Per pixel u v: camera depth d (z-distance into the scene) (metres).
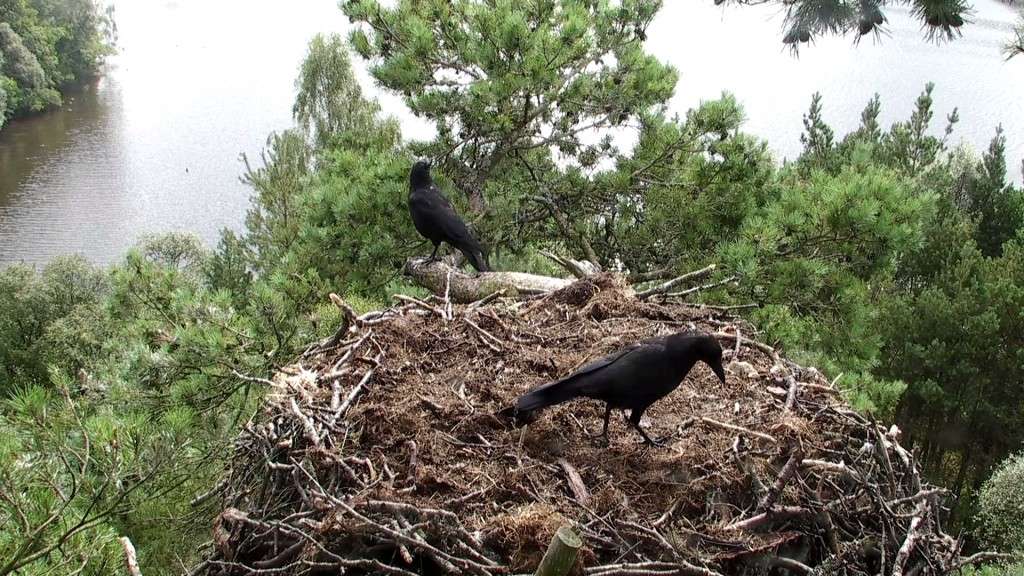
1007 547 13.22
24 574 3.93
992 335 19.05
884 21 4.41
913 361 19.39
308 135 30.67
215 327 7.50
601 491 3.65
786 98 44.00
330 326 7.55
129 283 8.16
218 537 3.51
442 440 3.96
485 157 10.95
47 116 56.06
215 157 51.16
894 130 27.73
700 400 4.50
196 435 6.47
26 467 4.17
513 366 4.74
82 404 5.84
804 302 8.71
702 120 9.40
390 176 9.52
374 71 9.75
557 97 9.62
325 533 3.20
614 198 10.74
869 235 8.30
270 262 15.70
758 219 8.12
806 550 3.59
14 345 21.12
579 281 5.82
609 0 10.29
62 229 37.25
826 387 4.61
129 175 46.19
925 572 3.51
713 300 8.42
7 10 49.09
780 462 3.93
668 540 3.30
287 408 4.03
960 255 21.02
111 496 4.48
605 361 3.90
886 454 3.79
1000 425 19.36
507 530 3.28
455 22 9.84
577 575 2.84
